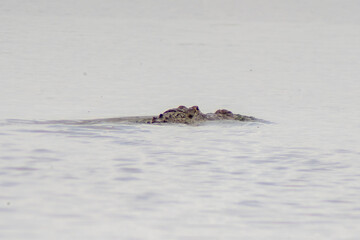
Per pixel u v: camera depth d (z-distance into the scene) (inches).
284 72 7190.0
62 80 6072.8
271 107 4379.9
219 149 2711.6
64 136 2874.0
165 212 1820.9
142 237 1611.7
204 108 4392.2
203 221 1755.7
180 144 2775.6
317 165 2481.5
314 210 1883.6
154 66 7751.0
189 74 6929.1
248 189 2101.4
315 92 5329.7
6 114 3725.4
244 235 1654.8
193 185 2123.5
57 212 1782.7
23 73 6560.0
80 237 1595.7
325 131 3309.5
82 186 2059.5
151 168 2335.1
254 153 2664.9
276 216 1818.4
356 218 1814.7
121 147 2672.2
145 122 3299.7
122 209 1831.9
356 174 2342.5
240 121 3435.0
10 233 1604.3
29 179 2118.6
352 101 4736.7
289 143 2915.8
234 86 5802.2
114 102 4562.0
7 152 2501.2
